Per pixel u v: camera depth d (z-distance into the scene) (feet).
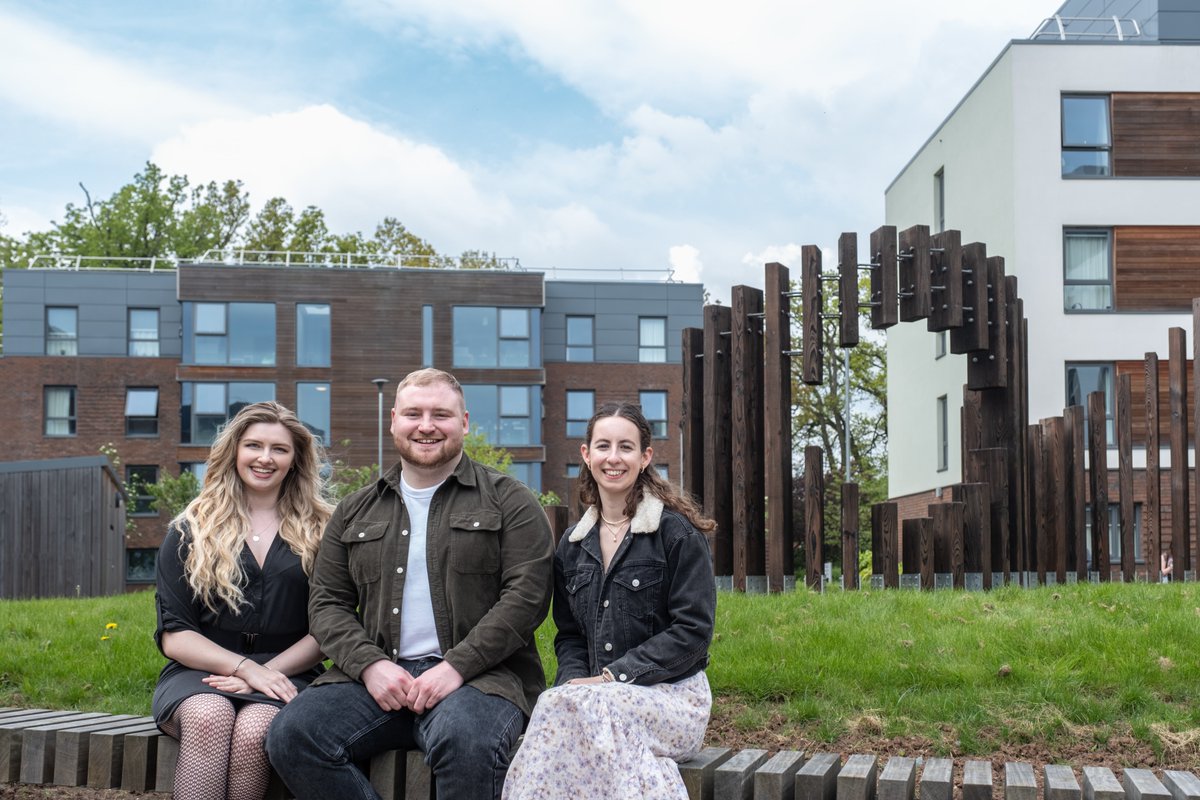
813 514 34.40
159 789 14.83
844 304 35.24
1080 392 78.38
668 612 14.58
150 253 157.17
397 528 14.92
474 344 122.62
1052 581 40.52
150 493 120.67
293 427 16.05
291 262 162.20
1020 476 39.52
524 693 14.71
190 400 120.37
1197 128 78.74
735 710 21.15
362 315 121.49
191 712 14.15
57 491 71.61
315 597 15.08
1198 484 39.65
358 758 13.96
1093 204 78.38
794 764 14.05
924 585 34.91
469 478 15.14
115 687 23.57
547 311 129.39
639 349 130.11
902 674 21.68
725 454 35.68
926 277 35.47
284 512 16.06
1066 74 78.74
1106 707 19.93
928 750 19.21
